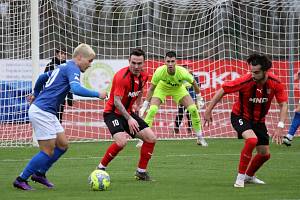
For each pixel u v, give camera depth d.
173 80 35.00
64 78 20.73
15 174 25.41
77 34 48.03
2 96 41.69
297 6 46.44
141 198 19.16
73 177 24.41
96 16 49.69
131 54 22.78
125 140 22.83
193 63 47.72
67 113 44.84
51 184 21.56
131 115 23.48
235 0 48.44
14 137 41.25
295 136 44.28
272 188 21.31
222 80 47.66
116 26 47.44
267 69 20.56
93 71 43.78
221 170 26.61
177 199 18.94
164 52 50.34
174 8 48.31
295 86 46.28
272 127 46.69
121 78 22.58
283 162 29.34
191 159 30.66
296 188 21.33
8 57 41.94
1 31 42.06
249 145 21.03
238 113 21.75
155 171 26.33
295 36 49.41
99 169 22.98
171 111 47.16
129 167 27.61
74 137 43.06
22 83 41.75
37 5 35.94
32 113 20.56
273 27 49.66
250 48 50.69
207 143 39.19
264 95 21.23
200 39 48.47
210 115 21.66
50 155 20.92
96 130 45.09
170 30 51.81
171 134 45.06
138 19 51.03
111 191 20.66
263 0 47.44
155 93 35.38
